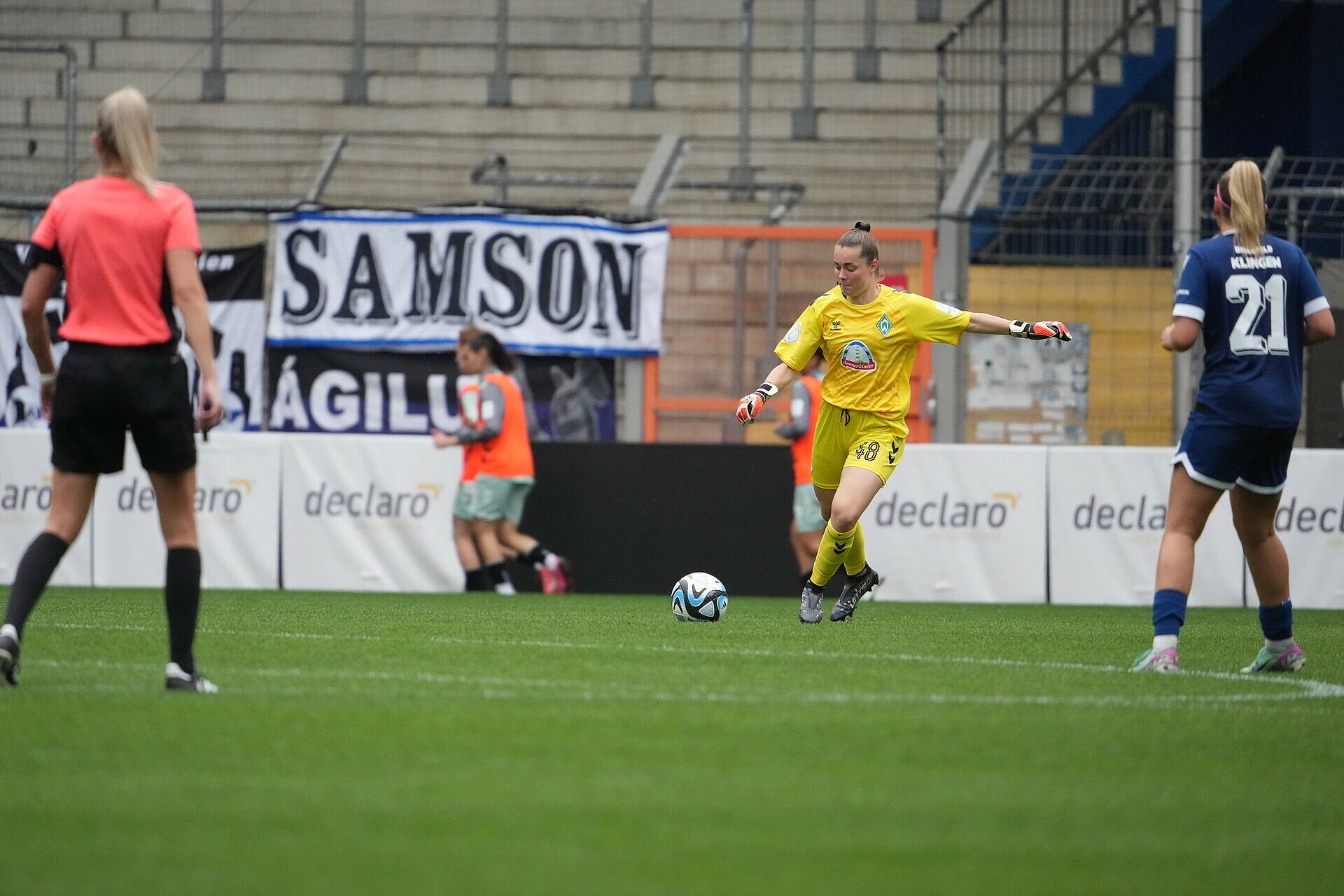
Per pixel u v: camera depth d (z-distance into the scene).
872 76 64.00
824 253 50.56
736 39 65.12
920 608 38.84
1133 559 42.16
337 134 63.06
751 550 43.50
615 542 43.66
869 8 64.31
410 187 60.50
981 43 64.19
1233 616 37.03
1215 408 20.98
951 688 18.91
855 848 10.77
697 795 12.31
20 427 48.06
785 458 43.50
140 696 16.88
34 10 64.62
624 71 64.94
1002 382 50.56
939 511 42.28
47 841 10.70
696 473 43.62
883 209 59.03
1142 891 9.84
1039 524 42.22
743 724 15.62
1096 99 65.81
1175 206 45.81
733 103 63.91
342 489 43.06
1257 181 21.14
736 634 26.70
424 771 13.05
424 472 42.97
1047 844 11.00
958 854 10.66
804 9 63.09
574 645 23.83
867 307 26.66
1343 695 19.09
